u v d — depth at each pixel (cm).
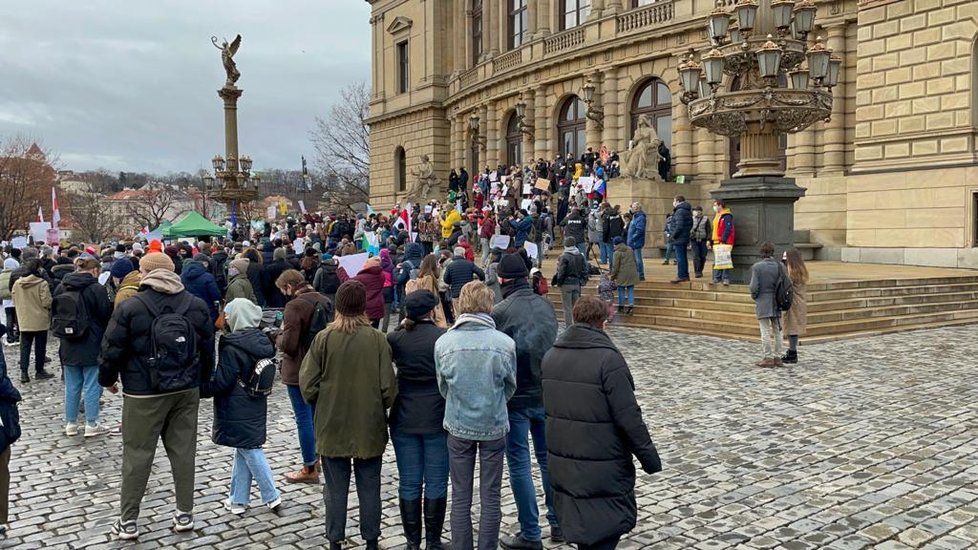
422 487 632
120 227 11144
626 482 496
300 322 778
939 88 2359
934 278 1930
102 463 884
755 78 1744
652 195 2745
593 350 504
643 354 1447
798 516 666
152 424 658
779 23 1622
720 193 1806
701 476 771
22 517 716
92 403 988
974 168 2266
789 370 1268
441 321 1312
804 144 2772
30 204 6400
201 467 855
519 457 610
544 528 662
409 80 5050
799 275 1317
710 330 1669
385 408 601
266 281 1555
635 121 3312
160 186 12638
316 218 3622
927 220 2384
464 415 568
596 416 493
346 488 606
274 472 828
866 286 1823
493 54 4172
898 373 1226
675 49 3047
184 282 1307
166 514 715
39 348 1373
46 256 1833
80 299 971
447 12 4791
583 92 3475
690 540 622
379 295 1459
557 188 3095
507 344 579
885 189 2497
